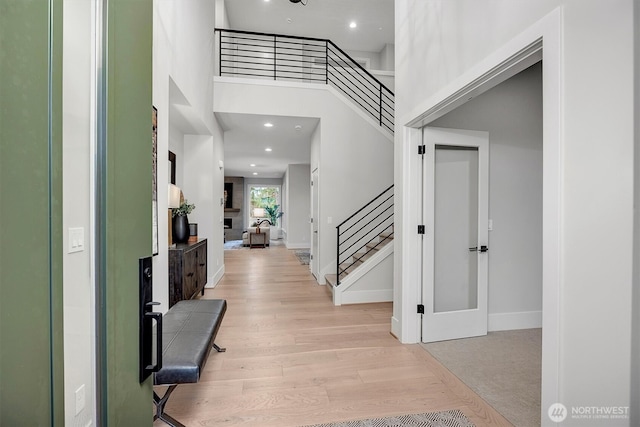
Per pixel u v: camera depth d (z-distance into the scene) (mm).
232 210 13016
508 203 3096
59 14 646
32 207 590
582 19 1227
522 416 1811
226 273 5977
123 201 834
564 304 1294
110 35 780
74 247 985
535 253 3166
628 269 1104
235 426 1727
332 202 4973
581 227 1236
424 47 2391
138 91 919
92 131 771
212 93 4621
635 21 1073
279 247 10336
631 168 1088
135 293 883
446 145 2863
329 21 6887
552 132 1331
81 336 912
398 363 2430
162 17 2570
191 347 1729
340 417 1804
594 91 1189
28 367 582
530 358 2514
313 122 5195
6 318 547
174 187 3311
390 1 6234
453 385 2131
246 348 2691
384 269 4129
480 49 1786
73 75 989
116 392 786
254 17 6738
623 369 1124
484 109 3016
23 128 570
